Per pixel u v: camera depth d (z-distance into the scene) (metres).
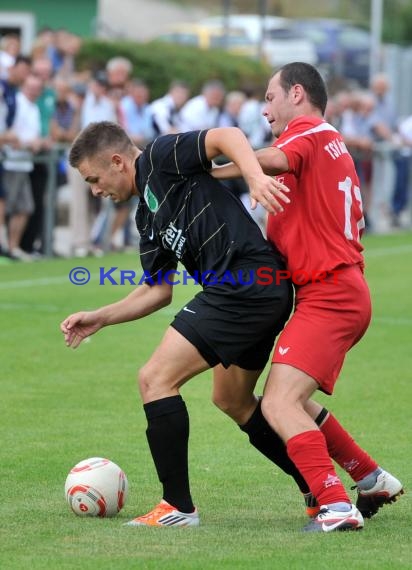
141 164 12.26
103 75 38.34
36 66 35.25
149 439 12.08
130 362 21.81
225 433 16.94
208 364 12.03
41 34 42.59
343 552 11.04
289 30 75.44
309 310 12.00
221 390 12.77
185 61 55.69
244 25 77.12
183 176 12.07
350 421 17.69
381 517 12.88
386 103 49.06
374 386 20.19
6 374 20.58
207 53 57.69
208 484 14.30
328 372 11.95
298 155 11.88
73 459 15.30
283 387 11.85
